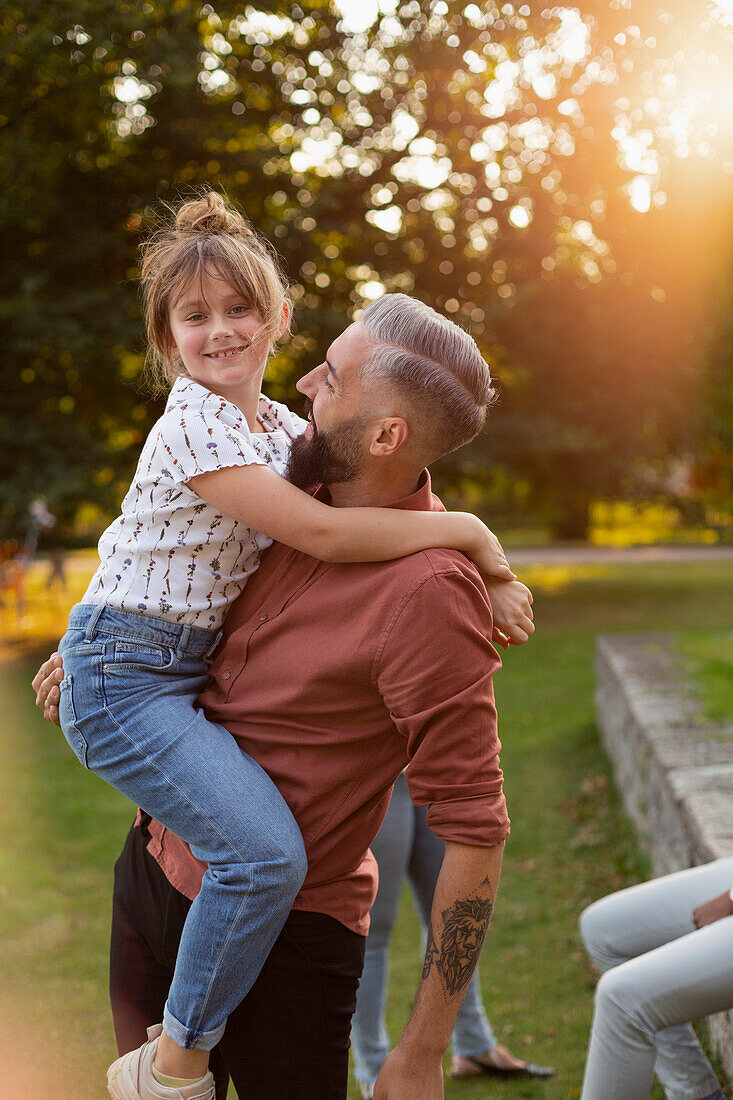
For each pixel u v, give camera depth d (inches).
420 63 466.3
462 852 55.6
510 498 1095.6
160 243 67.3
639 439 577.9
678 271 538.6
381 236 530.6
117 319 434.3
